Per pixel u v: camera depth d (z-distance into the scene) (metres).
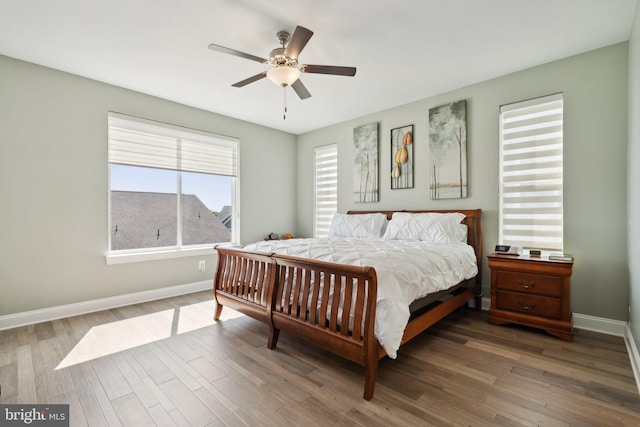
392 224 3.61
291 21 2.22
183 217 4.07
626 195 2.53
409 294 1.97
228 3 2.03
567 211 2.81
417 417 1.55
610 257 2.61
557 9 2.11
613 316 2.60
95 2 2.02
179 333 2.65
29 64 2.85
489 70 3.04
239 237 4.57
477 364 2.10
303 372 2.00
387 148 4.18
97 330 2.70
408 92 3.59
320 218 5.07
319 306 2.08
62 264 3.03
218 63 2.86
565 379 1.90
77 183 3.12
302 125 4.91
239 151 4.57
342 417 1.55
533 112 3.02
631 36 2.36
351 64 2.89
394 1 2.01
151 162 3.70
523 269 2.69
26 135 2.84
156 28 2.31
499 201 3.22
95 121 3.22
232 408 1.62
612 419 1.52
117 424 1.51
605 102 2.63
